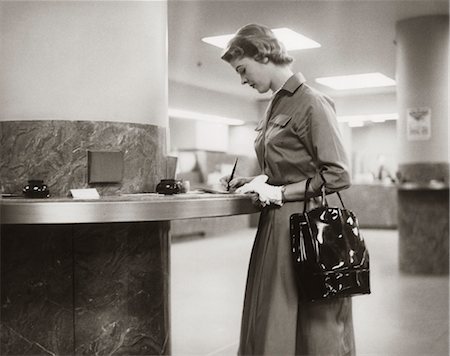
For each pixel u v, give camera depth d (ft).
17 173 8.16
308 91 7.55
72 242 7.98
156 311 8.78
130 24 8.64
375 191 38.99
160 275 8.86
